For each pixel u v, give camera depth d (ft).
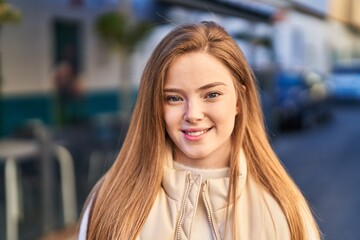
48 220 11.78
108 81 32.94
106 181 3.97
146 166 3.71
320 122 37.40
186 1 16.03
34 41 26.50
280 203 3.60
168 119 3.55
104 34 21.86
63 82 29.01
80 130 27.20
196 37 3.47
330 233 13.84
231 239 3.48
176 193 3.60
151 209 3.62
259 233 3.51
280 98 30.91
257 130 3.82
